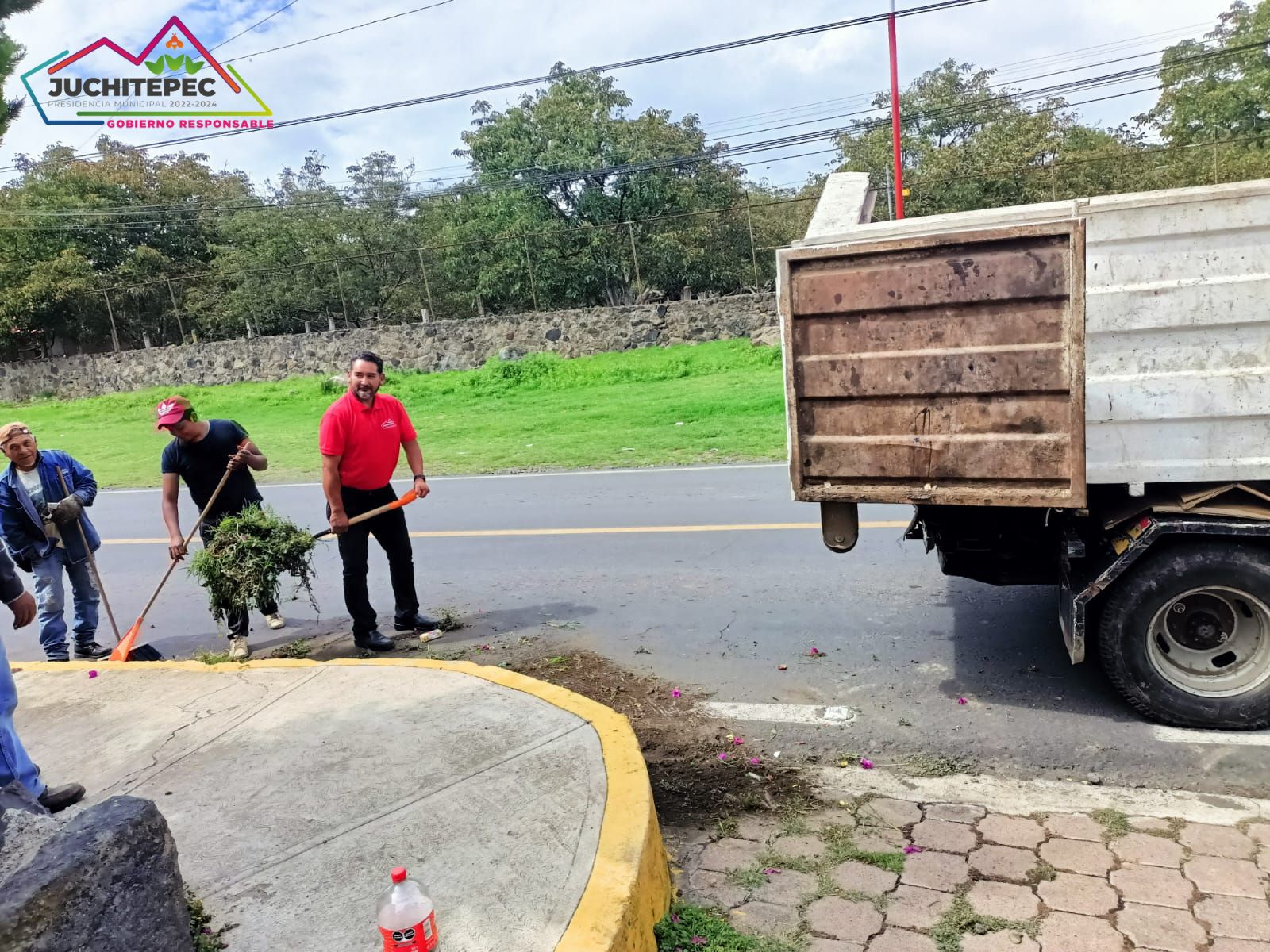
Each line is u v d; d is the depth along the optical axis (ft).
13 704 10.86
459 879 8.76
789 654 16.55
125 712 13.98
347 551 17.93
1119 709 13.39
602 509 30.60
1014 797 11.28
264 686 14.55
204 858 9.58
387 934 7.48
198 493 18.88
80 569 19.81
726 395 58.65
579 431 51.39
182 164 138.62
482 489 36.78
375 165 117.08
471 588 22.86
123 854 6.57
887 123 104.99
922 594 18.97
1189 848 9.91
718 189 104.17
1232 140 88.22
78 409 96.94
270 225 111.75
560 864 8.84
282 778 11.25
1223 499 12.19
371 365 17.39
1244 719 12.35
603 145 95.66
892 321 12.62
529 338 88.07
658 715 14.52
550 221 97.35
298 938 8.13
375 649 18.54
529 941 7.77
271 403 86.43
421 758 11.43
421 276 109.60
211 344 100.94
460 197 102.89
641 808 9.68
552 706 12.67
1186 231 11.50
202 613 23.32
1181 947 8.32
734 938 8.70
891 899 9.34
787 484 31.37
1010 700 13.96
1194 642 12.62
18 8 7.70
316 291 110.42
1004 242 11.88
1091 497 13.30
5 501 18.60
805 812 11.27
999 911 9.01
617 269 95.66
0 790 8.01
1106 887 9.29
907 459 12.91
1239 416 11.77
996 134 97.45
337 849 9.52
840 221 13.98
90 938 6.26
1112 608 12.57
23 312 112.98
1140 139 106.11
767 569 21.77
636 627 18.78
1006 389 12.23
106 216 120.88
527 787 10.41
